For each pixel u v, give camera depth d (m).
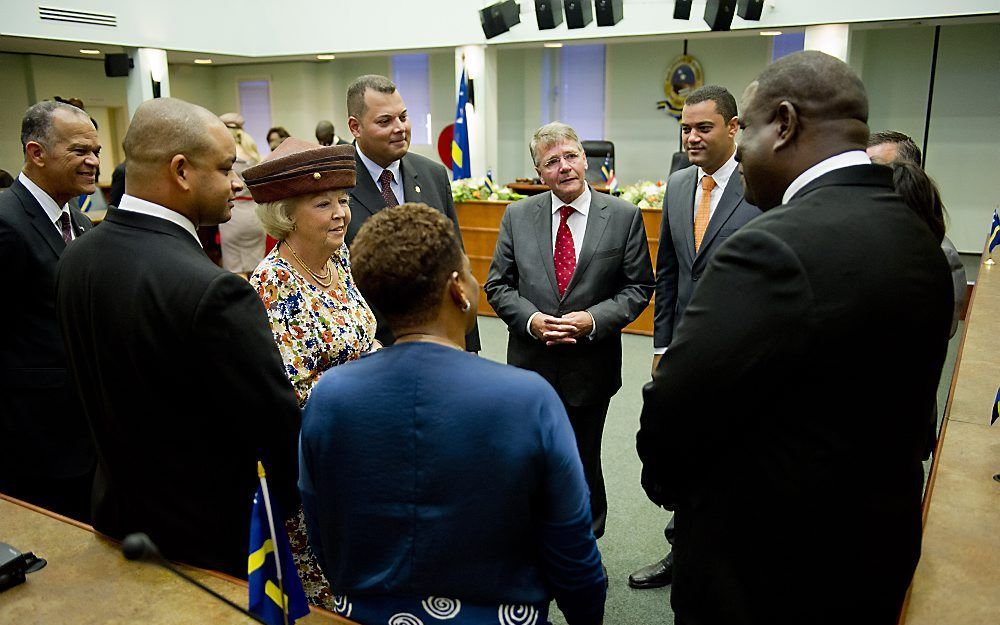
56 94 10.46
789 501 1.06
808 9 6.97
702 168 2.30
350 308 1.78
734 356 1.03
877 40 8.48
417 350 0.97
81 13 7.91
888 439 1.04
